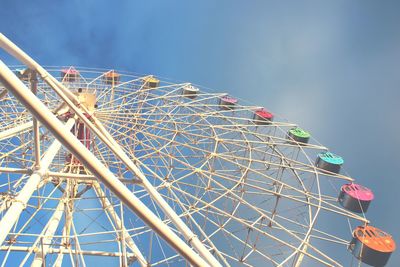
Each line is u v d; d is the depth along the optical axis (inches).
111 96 1138.7
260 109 1253.1
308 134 1145.4
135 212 327.9
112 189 324.2
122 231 676.1
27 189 554.6
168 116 1040.8
